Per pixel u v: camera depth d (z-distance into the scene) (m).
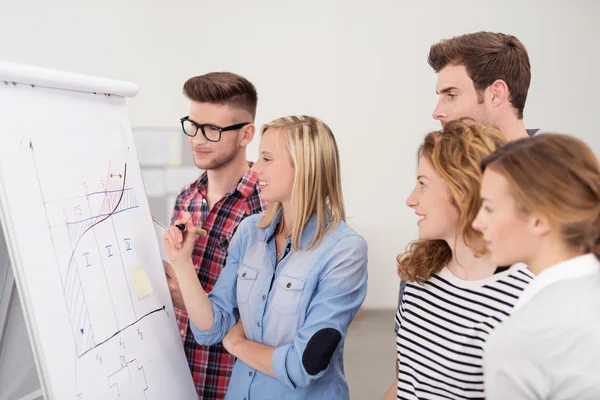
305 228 1.42
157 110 4.42
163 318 1.48
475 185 1.05
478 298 1.10
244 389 1.45
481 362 1.08
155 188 4.25
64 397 1.06
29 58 4.31
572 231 0.82
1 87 1.07
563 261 0.84
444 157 1.08
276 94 4.52
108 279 1.27
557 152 0.83
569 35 4.30
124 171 1.43
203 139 1.81
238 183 1.84
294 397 1.38
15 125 1.08
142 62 4.38
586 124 4.40
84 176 1.25
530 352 0.80
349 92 4.50
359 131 4.54
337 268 1.36
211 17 4.40
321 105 4.53
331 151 1.42
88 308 1.18
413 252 1.21
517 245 0.87
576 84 4.36
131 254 1.39
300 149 1.37
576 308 0.79
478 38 1.56
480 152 1.06
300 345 1.31
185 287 1.48
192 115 1.82
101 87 1.38
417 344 1.18
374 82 4.48
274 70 4.49
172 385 1.44
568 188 0.81
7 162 1.04
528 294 0.86
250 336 1.47
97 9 4.31
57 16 4.29
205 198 1.91
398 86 4.48
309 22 4.44
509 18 4.33
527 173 0.83
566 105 4.39
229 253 1.60
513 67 1.53
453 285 1.14
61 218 1.15
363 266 1.40
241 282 1.50
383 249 4.64
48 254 1.09
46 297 1.06
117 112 1.47
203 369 1.81
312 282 1.38
